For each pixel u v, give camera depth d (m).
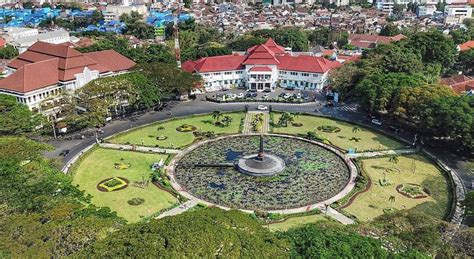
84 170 104.44
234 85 182.75
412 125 133.12
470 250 52.03
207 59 180.50
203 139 125.62
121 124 138.50
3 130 108.62
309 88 178.12
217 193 94.12
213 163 109.69
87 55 158.00
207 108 155.25
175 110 153.12
